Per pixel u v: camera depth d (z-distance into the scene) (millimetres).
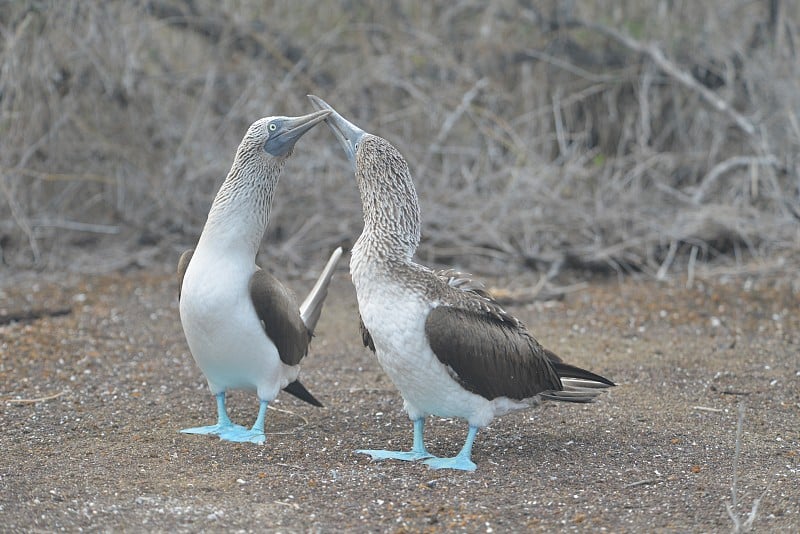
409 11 19859
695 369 11578
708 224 16438
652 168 18656
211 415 10047
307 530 7176
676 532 7207
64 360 11820
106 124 17484
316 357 12250
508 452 8969
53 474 8211
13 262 16469
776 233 16312
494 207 17328
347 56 19391
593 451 8977
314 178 17562
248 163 8945
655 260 16484
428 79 19203
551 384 8906
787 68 17672
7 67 16250
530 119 19062
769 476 8328
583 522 7371
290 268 16562
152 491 7844
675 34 19016
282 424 9820
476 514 7488
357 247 8492
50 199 17344
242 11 19031
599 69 19562
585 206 17344
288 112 18156
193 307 8828
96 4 17125
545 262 16328
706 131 18859
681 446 9117
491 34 19531
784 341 12727
